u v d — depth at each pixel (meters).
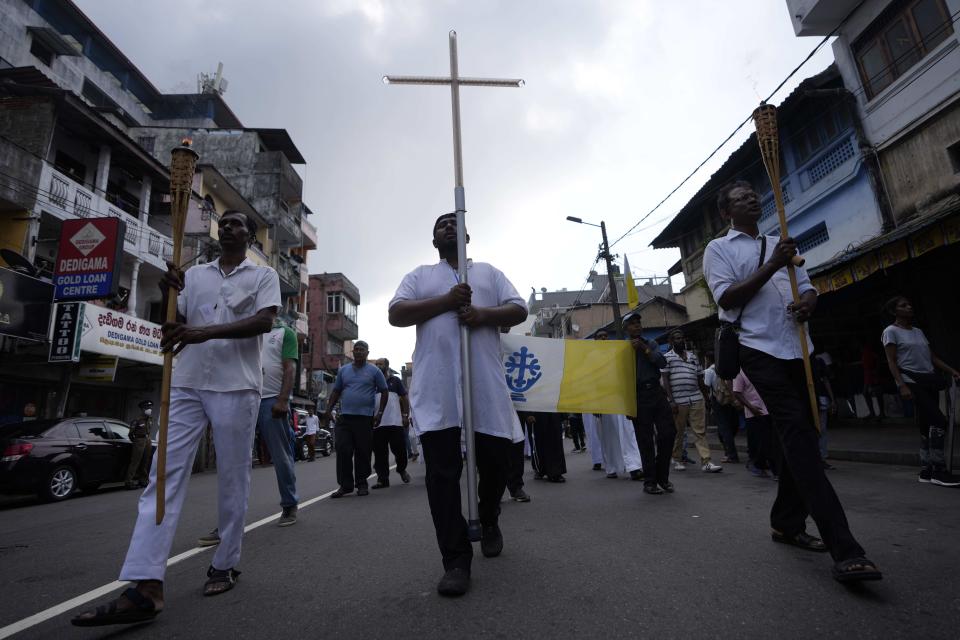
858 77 12.12
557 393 5.29
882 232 11.49
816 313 12.45
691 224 19.78
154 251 17.28
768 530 3.41
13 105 14.48
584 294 52.53
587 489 5.98
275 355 4.80
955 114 10.24
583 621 2.06
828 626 1.90
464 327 2.72
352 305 42.47
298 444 18.62
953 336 9.57
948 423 5.04
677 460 7.88
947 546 2.84
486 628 2.04
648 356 5.43
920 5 10.75
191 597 2.66
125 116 27.02
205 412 2.76
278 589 2.71
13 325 11.67
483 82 3.18
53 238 15.18
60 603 2.72
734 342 2.82
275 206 26.89
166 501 2.50
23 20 22.03
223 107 31.50
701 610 2.10
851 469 6.49
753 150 14.52
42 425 9.54
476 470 2.70
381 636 2.02
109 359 13.88
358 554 3.38
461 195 2.91
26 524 6.19
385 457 7.45
